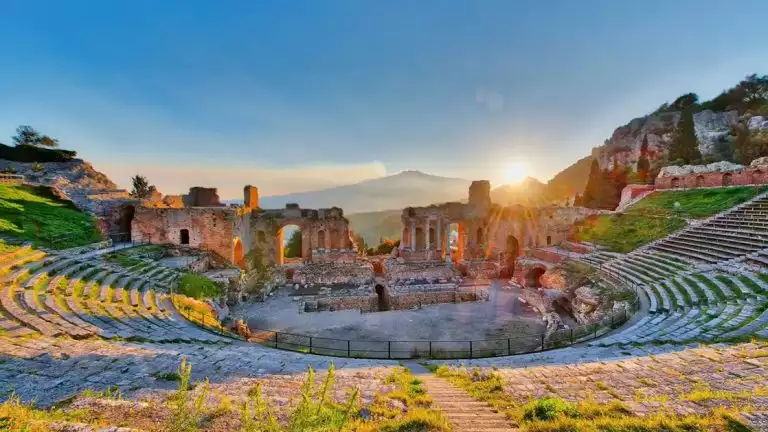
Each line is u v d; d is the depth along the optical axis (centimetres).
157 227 3709
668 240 3381
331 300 3359
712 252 2753
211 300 2708
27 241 2586
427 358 1928
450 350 2219
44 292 1869
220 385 1075
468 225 4769
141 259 3034
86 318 1689
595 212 4931
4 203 3028
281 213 4347
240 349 1705
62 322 1570
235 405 881
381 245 6050
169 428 703
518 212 4706
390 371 1441
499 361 1714
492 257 4756
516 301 3444
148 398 925
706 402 866
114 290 2197
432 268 4162
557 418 823
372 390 1130
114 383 1030
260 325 2722
